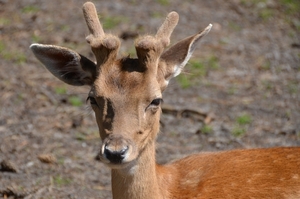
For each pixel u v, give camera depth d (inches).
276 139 565.6
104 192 478.9
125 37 757.9
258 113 620.7
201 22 833.5
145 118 357.7
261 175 393.4
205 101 642.2
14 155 528.4
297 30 855.7
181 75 685.9
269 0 933.8
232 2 916.6
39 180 489.4
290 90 674.2
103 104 357.4
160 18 822.5
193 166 409.1
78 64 382.3
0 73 677.9
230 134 576.4
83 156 534.0
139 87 357.4
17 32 773.3
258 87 680.4
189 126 592.1
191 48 387.5
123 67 362.9
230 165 403.9
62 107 617.9
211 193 391.2
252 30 840.3
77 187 483.8
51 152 536.1
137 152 352.8
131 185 372.8
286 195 382.6
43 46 382.6
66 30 778.2
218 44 783.1
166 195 391.5
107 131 351.6
